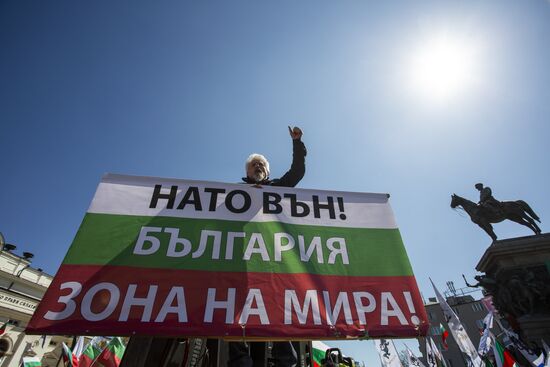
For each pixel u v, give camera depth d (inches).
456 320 358.9
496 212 617.9
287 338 58.5
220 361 80.7
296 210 81.4
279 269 68.9
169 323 57.5
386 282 69.7
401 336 61.4
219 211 77.7
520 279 452.8
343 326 61.6
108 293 59.6
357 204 85.6
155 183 80.4
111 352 327.6
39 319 54.3
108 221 70.8
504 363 311.9
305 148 114.2
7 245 890.1
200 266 66.7
